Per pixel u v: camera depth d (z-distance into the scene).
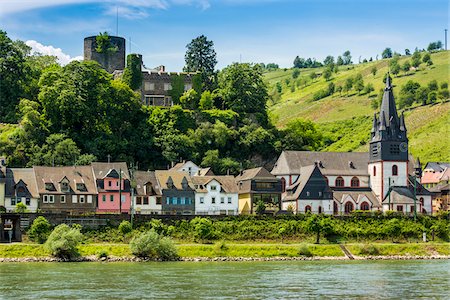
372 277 132.75
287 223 184.88
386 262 162.38
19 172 194.75
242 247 168.75
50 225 170.62
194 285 120.44
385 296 112.00
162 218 178.50
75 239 157.75
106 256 158.62
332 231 182.50
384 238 187.38
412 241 187.88
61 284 120.06
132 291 113.75
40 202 191.00
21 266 145.50
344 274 136.88
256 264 154.38
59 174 196.75
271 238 181.12
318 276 133.50
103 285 119.38
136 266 147.38
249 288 118.06
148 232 162.75
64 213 173.00
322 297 110.69
